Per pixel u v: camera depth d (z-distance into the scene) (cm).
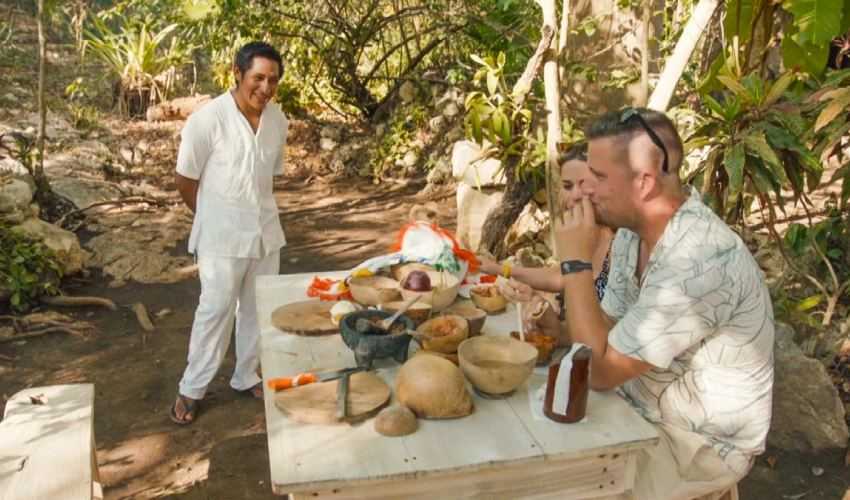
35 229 515
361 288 255
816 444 350
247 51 337
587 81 510
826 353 391
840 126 323
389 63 966
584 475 196
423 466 181
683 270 198
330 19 870
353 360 230
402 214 704
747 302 202
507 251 546
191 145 338
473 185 565
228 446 354
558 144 437
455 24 793
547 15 435
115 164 771
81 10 955
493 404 208
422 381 199
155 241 599
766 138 324
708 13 345
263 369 225
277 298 277
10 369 419
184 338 459
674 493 216
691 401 215
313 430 195
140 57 894
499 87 528
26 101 852
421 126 826
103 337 458
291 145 864
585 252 211
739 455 215
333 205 731
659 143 197
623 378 205
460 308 255
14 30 1075
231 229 345
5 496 228
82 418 272
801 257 434
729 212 367
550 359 229
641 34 499
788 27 394
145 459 345
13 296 474
